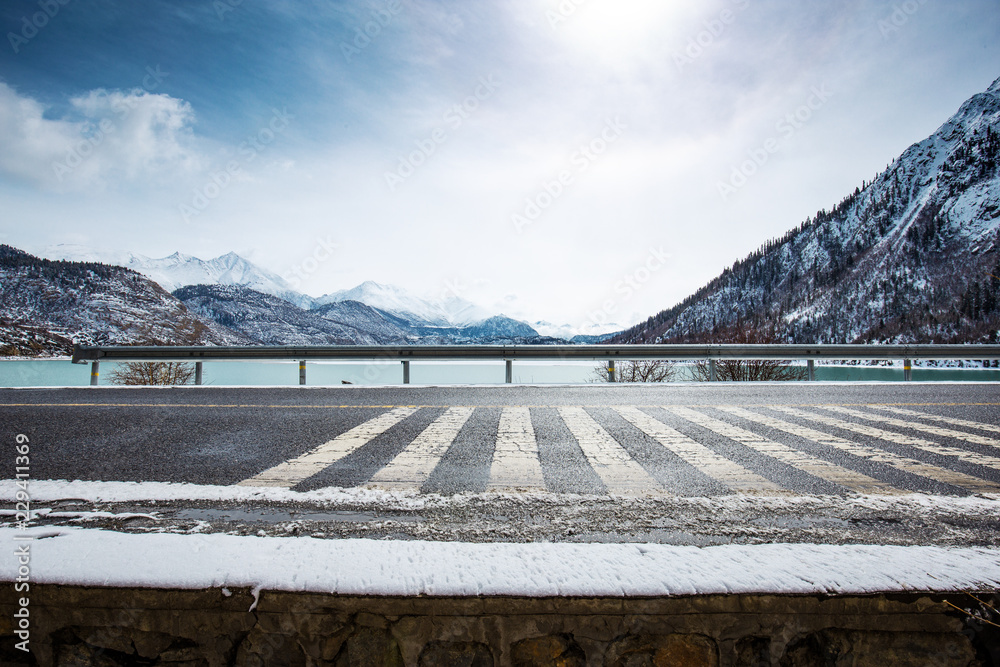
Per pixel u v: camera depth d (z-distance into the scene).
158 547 2.21
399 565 2.04
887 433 5.47
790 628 1.89
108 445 4.96
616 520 2.91
